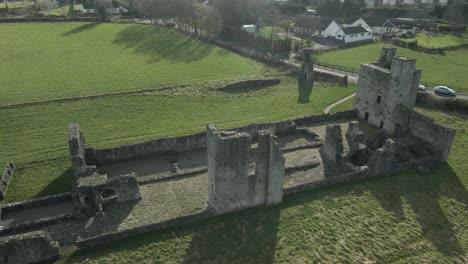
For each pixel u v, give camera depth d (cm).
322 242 3294
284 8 16300
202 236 3247
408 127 4975
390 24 13550
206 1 16562
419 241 3375
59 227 3362
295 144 5050
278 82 7712
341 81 7662
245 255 3114
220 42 10556
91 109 6153
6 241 2814
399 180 4166
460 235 3481
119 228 3341
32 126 5553
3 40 10338
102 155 4516
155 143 4691
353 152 4544
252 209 3594
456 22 14262
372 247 3281
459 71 8831
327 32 12638
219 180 3312
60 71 7975
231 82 7388
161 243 3153
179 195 3831
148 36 11256
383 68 5281
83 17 13625
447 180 4231
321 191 3897
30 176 4350
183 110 6250
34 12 14075
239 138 3222
